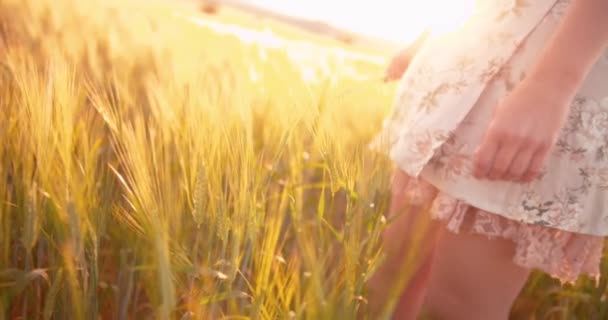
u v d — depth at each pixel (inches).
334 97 53.6
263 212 46.4
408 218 50.1
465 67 44.0
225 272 43.3
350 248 43.1
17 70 50.8
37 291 49.3
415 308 56.1
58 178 45.0
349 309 40.4
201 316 43.3
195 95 49.9
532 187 42.2
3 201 45.8
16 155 48.6
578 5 38.3
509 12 43.3
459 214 43.3
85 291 41.9
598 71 41.9
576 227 42.9
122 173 56.0
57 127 45.8
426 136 44.0
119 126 46.5
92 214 45.5
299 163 56.0
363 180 44.4
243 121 45.4
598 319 70.2
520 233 43.1
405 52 57.7
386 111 68.4
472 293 45.2
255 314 42.7
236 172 44.7
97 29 112.6
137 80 78.5
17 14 102.0
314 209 67.7
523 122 37.9
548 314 70.6
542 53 39.3
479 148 39.3
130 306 51.7
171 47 100.3
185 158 46.9
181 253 42.5
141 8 169.5
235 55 97.0
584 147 42.1
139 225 44.0
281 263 50.1
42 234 49.7
